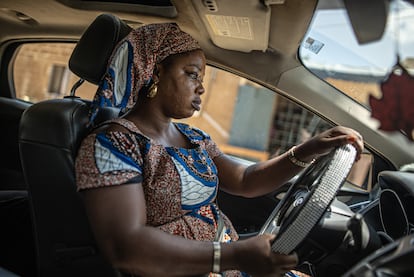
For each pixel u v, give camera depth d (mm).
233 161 1975
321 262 1457
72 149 1407
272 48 2139
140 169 1388
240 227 2471
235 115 5070
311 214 1161
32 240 1794
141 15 2176
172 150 1495
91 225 1291
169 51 1529
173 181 1450
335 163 1291
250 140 5039
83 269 1443
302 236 1163
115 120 1460
